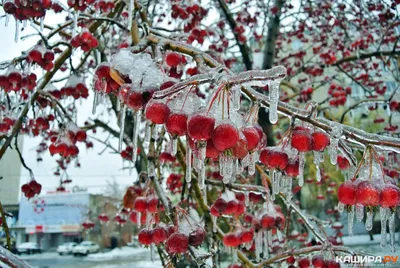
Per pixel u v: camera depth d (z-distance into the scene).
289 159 1.47
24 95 3.12
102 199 20.25
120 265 13.01
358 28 5.39
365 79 5.89
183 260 5.67
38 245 23.27
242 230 2.45
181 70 1.94
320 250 2.39
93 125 5.15
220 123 1.10
